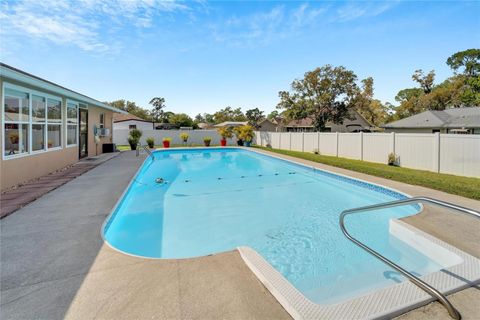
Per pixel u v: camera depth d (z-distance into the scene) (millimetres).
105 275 2789
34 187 6664
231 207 6895
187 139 24734
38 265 2988
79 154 11766
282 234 5242
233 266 2977
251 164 14469
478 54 30422
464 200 5988
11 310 2246
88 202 5441
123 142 23375
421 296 2391
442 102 32094
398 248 4324
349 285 3482
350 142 14008
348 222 5840
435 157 9867
